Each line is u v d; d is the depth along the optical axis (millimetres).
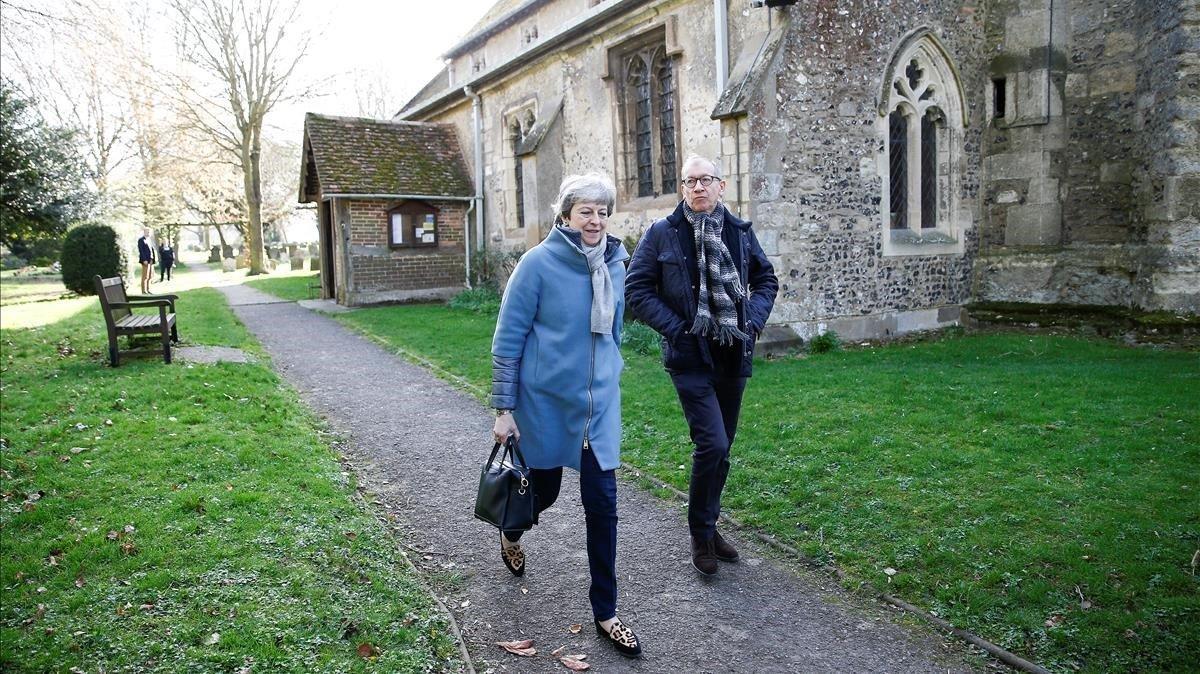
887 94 9852
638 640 3143
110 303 8375
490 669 2936
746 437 5461
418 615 3213
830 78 9352
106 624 3018
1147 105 9391
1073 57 10211
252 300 17875
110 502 4262
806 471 4711
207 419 6027
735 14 9656
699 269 3502
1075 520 3758
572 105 13461
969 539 3686
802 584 3566
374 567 3619
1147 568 3273
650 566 3805
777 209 9031
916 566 3545
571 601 3486
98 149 29859
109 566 3492
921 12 10086
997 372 7176
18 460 4934
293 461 5117
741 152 8906
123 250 22672
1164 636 2854
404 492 4898
